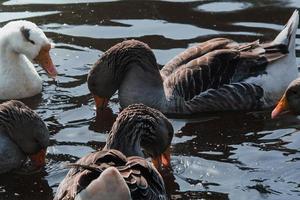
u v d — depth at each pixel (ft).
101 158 35.32
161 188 36.17
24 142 43.96
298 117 49.14
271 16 60.08
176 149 45.42
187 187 41.65
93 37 57.72
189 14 60.75
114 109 50.85
